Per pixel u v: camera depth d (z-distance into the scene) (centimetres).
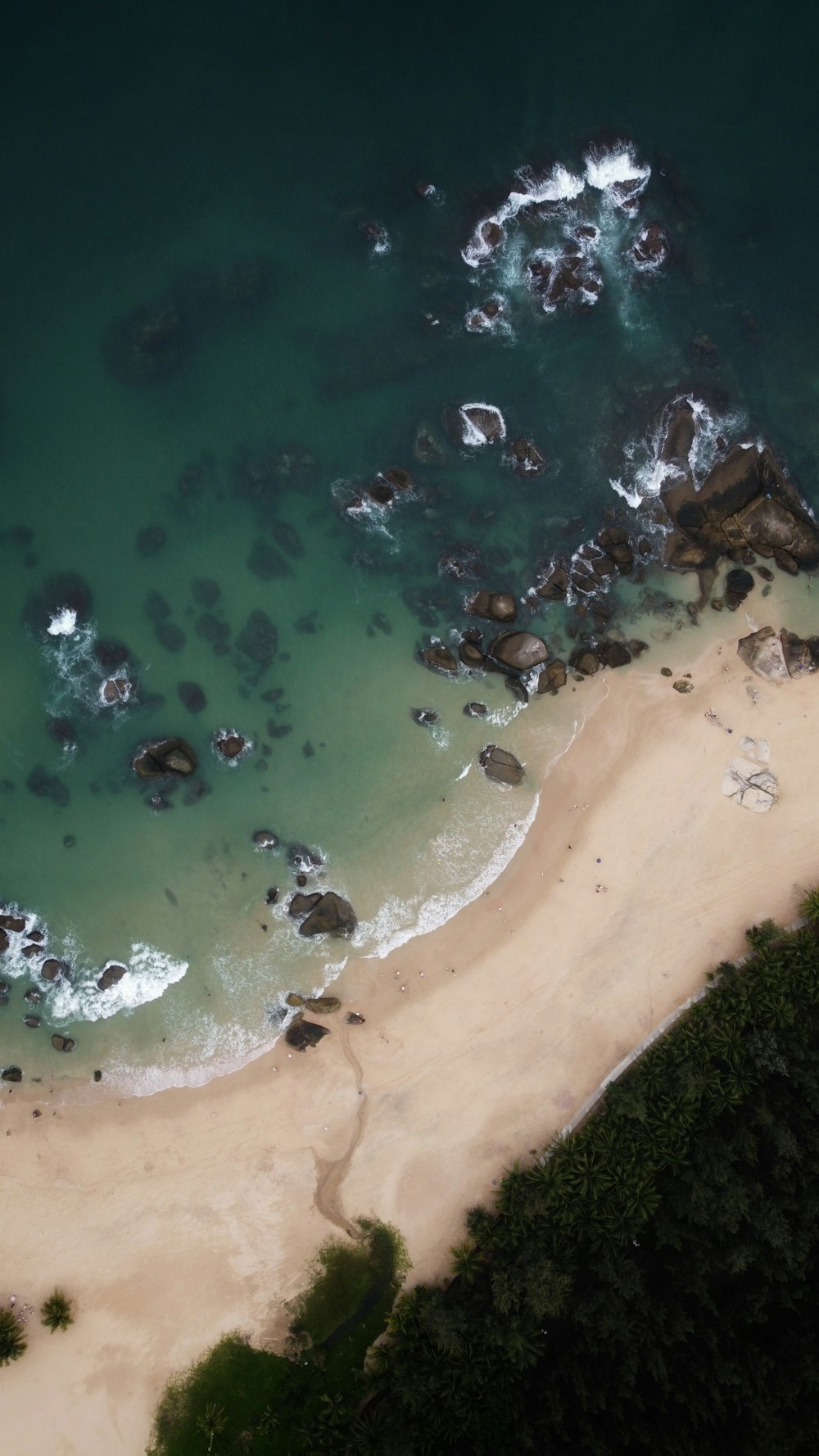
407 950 3250
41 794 3284
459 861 3284
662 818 3316
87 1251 3108
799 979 3123
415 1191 3147
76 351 3325
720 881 3297
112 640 3297
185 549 3325
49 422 3319
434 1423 2842
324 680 3328
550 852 3297
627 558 3375
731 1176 2922
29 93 3334
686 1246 3003
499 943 3259
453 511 3366
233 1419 3008
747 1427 2819
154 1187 3148
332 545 3347
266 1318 3081
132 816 3284
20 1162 3152
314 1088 3200
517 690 3328
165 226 3350
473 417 3375
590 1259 3002
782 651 3362
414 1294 3027
